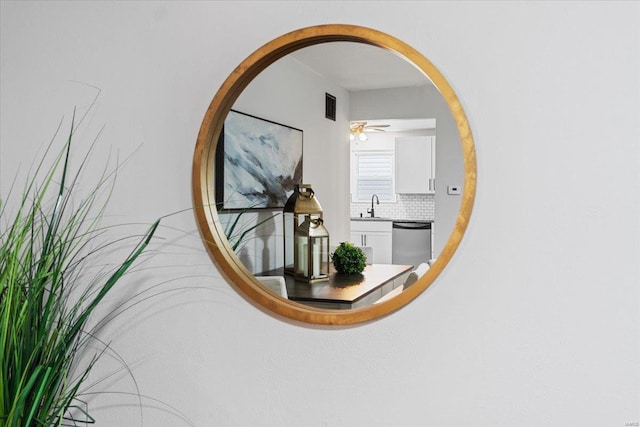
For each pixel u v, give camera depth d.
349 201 1.39
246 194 1.49
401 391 1.36
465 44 1.31
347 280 1.39
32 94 1.77
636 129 1.20
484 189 1.30
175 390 1.57
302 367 1.44
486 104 1.29
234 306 1.51
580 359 1.24
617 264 1.21
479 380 1.30
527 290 1.27
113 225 1.66
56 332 1.48
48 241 1.54
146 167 1.62
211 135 1.53
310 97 1.43
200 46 1.56
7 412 1.38
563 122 1.24
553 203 1.25
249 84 1.50
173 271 1.58
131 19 1.64
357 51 1.39
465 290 1.31
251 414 1.49
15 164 1.79
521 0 1.27
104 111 1.67
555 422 1.25
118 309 1.64
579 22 1.23
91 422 1.54
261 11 1.50
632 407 1.20
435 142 1.33
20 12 1.78
